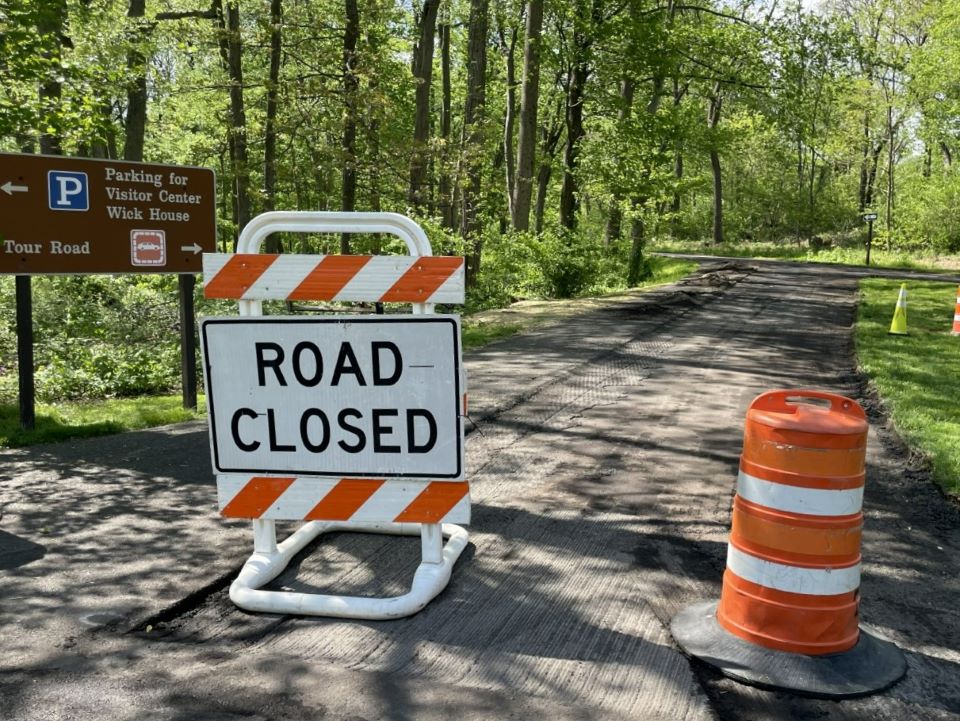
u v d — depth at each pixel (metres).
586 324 14.77
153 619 3.56
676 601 3.79
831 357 11.35
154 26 14.92
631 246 26.69
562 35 25.58
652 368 10.20
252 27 19.89
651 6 26.70
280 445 3.90
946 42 34.81
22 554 4.30
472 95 23.48
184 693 2.96
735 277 25.73
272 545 4.07
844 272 29.20
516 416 7.59
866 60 25.75
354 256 3.76
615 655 3.28
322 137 19.50
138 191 8.05
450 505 3.79
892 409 7.82
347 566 4.19
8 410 8.44
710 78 27.00
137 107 17.81
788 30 24.66
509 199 29.16
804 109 25.70
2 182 7.24
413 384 3.75
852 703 2.97
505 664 3.20
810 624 3.17
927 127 40.81
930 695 3.03
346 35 19.05
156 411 8.31
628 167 25.53
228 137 20.00
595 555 4.33
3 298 13.18
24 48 7.84
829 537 3.16
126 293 14.33
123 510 5.04
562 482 5.62
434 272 3.71
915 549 4.46
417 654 3.28
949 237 39.22
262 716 2.82
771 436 3.22
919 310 17.39
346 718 2.81
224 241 29.36
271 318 3.81
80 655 3.25
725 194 60.97
